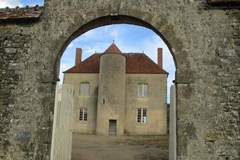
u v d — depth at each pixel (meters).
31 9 9.36
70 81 35.91
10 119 8.69
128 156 18.67
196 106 8.19
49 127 8.55
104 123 33.03
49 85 8.77
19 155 8.43
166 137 29.72
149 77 35.12
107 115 33.16
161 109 34.25
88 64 36.94
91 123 34.25
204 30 8.65
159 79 35.00
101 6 9.09
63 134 10.79
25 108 8.71
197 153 7.91
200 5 8.83
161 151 20.47
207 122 8.07
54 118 8.88
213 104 8.16
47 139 8.45
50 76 8.82
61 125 10.22
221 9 8.74
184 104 8.23
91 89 35.31
